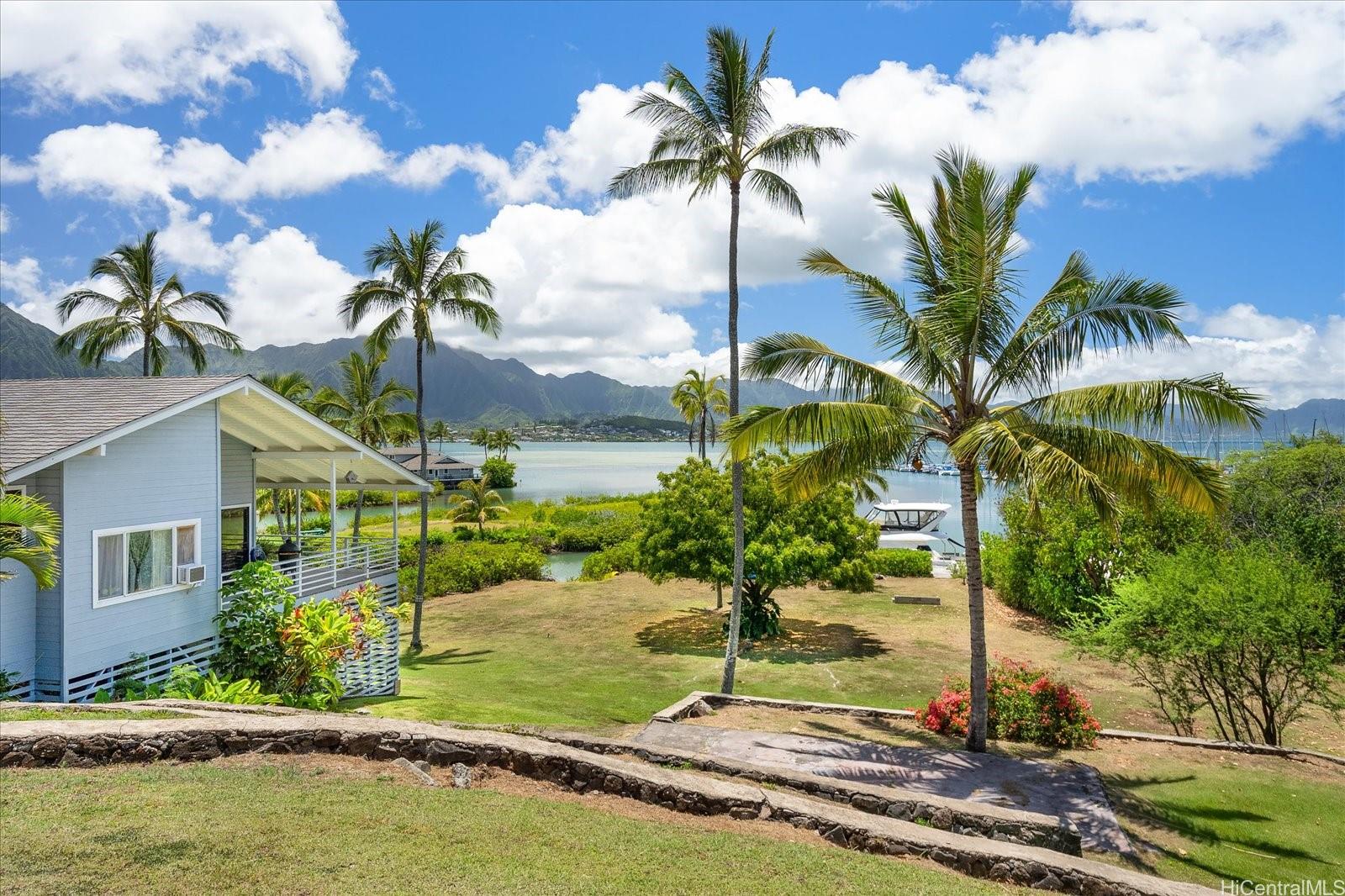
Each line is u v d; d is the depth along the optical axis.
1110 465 11.30
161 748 7.59
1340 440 24.91
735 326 16.98
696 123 16.41
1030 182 12.41
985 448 10.98
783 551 21.17
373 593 16.53
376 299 24.84
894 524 44.72
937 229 12.75
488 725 10.75
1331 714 15.68
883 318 12.98
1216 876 8.51
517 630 25.03
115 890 4.68
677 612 27.20
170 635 12.69
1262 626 12.66
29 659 10.82
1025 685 13.91
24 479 10.84
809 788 9.13
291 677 13.20
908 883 6.28
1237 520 23.44
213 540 13.66
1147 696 17.50
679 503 23.66
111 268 26.55
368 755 8.06
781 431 12.42
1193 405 10.61
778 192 16.98
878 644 22.53
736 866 6.13
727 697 15.43
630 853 6.11
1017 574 27.25
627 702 16.61
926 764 11.44
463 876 5.28
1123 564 22.14
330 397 39.31
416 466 64.50
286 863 5.21
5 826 5.50
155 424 12.51
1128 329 11.27
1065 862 7.24
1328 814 10.30
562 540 48.69
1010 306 12.20
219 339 28.47
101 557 11.56
